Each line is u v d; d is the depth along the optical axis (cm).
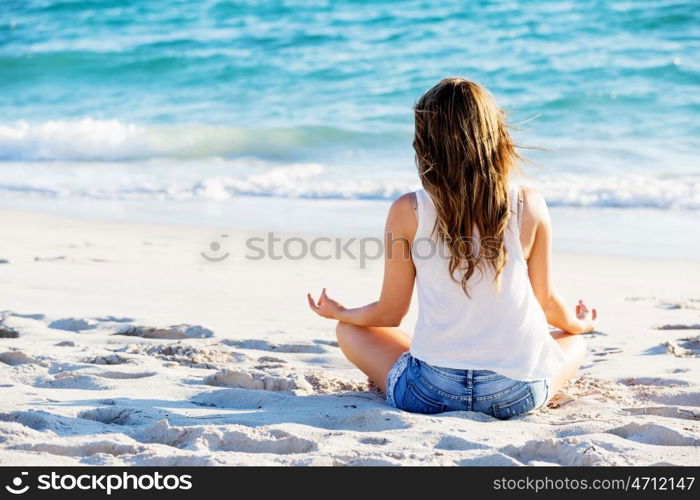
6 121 1387
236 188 1003
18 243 752
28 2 2028
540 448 259
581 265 677
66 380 350
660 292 592
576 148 1093
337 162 1098
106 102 1503
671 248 726
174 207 917
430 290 293
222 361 402
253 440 265
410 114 1287
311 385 356
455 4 1775
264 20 1836
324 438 267
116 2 2012
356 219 839
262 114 1353
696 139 1109
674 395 334
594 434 271
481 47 1566
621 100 1269
